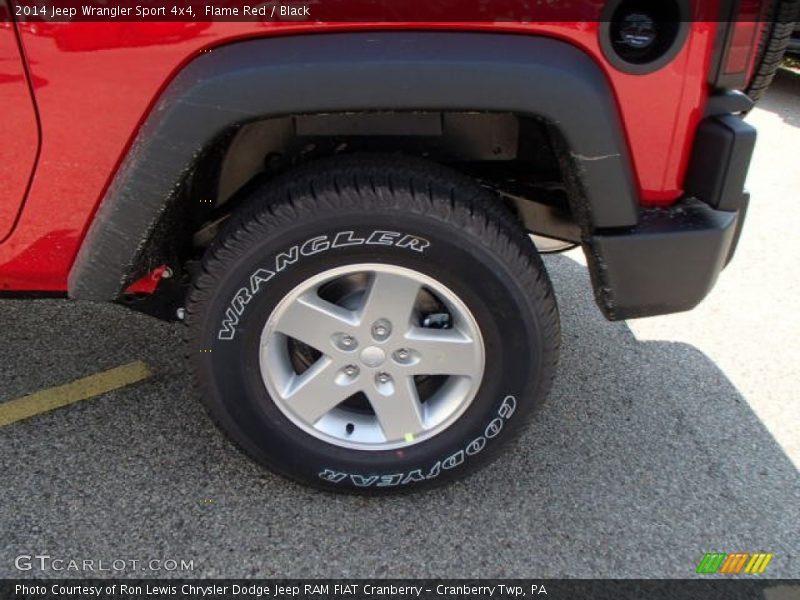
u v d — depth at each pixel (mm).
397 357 2006
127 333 3018
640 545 2121
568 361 2996
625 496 2299
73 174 1785
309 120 1807
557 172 2162
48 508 2135
